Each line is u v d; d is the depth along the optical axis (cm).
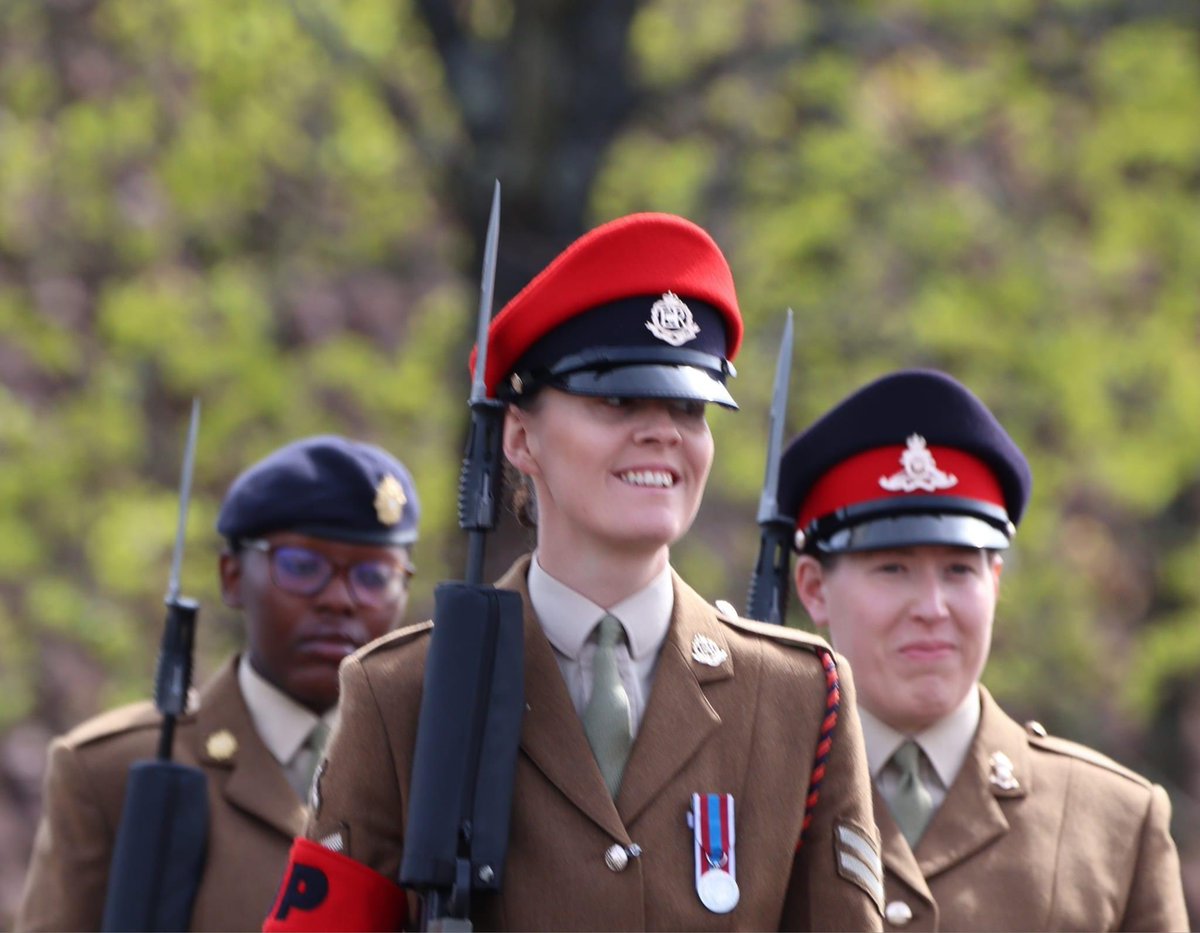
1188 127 3559
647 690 1093
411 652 1080
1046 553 3572
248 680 1563
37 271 3488
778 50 3256
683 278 1086
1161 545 3722
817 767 1093
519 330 1090
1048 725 3603
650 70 3212
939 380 1400
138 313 3484
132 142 3484
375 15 3319
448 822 1029
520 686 1053
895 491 1384
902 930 1327
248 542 1570
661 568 1106
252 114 3484
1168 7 3409
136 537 3384
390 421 3606
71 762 1535
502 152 2727
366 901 1055
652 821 1062
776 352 3506
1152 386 3656
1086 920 1352
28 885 1540
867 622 1380
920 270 3509
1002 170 3625
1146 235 3622
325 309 3600
